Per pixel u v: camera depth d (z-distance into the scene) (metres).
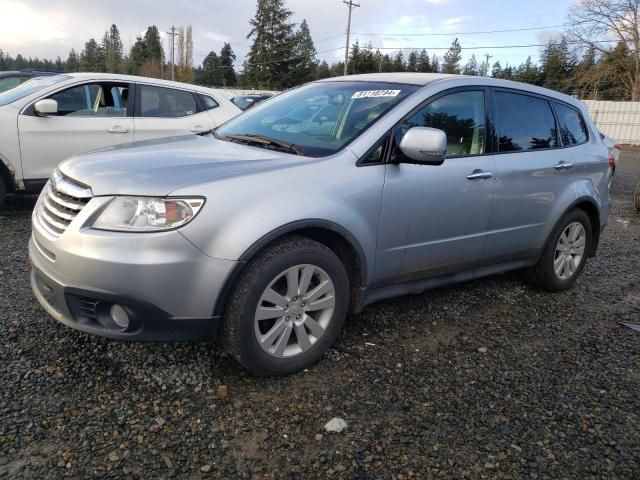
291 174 2.98
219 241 2.69
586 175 4.80
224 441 2.49
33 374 2.91
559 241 4.69
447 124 3.74
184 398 2.79
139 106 6.97
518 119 4.31
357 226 3.18
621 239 7.07
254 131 3.85
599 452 2.57
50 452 2.33
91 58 83.75
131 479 2.22
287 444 2.50
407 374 3.19
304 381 3.04
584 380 3.25
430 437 2.61
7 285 4.11
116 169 2.89
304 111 3.88
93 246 2.62
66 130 6.37
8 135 6.02
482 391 3.05
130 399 2.75
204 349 3.29
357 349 3.46
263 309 2.88
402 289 3.68
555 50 44.84
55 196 2.99
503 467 2.44
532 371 3.33
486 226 3.98
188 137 3.94
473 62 80.31
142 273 2.59
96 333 2.71
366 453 2.47
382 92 3.72
